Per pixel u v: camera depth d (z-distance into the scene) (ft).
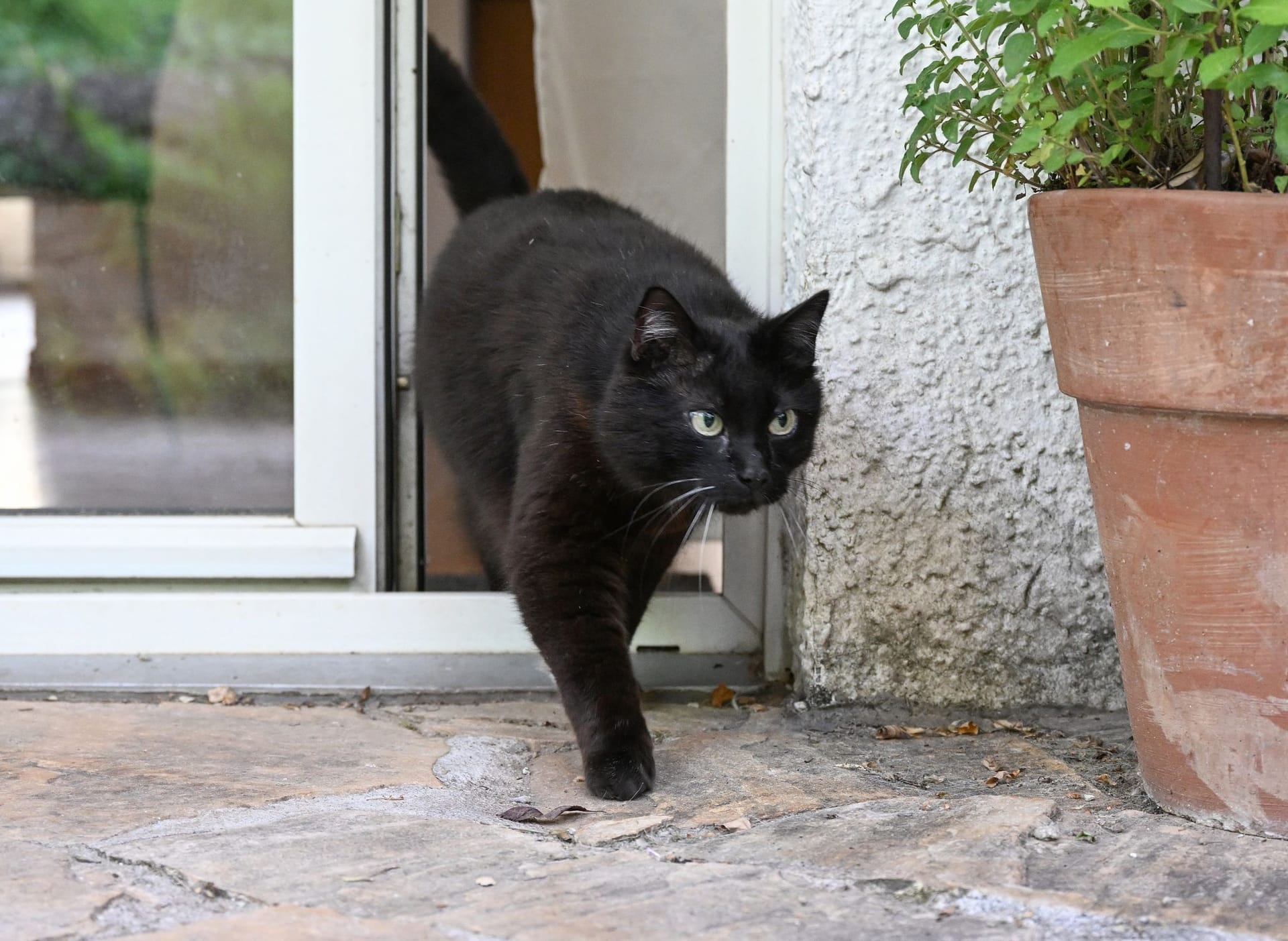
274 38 9.89
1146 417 6.12
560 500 8.02
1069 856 6.06
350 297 9.88
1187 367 5.83
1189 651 6.31
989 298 8.79
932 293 8.80
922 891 5.60
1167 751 6.57
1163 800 6.70
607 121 11.75
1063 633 8.98
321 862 5.83
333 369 9.90
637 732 7.41
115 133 10.11
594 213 10.02
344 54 9.75
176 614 9.52
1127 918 5.32
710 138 10.91
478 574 10.69
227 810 6.57
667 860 6.06
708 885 5.64
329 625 9.60
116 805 6.61
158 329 10.19
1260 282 5.57
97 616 9.47
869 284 8.80
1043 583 8.94
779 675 9.88
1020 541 8.92
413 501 10.51
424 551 10.68
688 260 9.31
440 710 9.01
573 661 7.72
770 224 9.71
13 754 7.45
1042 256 6.44
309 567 9.75
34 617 9.43
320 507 9.95
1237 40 5.70
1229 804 6.37
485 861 5.91
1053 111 6.40
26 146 10.13
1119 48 5.99
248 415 10.12
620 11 11.56
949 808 6.73
